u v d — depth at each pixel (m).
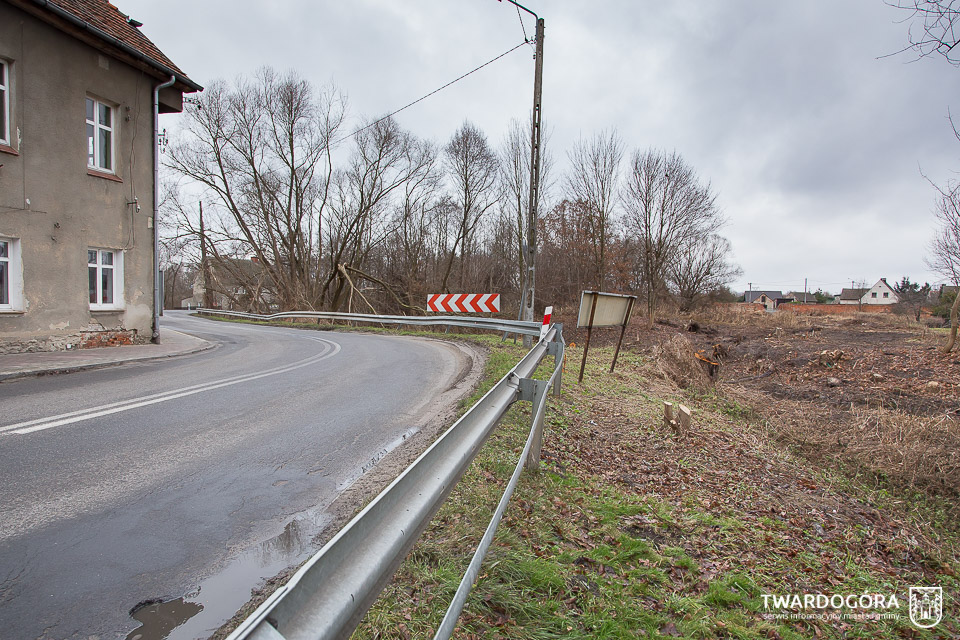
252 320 30.17
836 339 21.69
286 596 1.13
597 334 25.56
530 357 5.56
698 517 4.95
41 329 10.30
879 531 5.96
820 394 13.15
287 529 3.22
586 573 3.40
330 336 18.02
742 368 17.44
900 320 30.47
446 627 1.62
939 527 6.57
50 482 3.71
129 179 12.15
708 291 43.88
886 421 9.28
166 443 4.69
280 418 5.75
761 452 8.01
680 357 13.53
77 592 2.49
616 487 5.27
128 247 12.12
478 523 3.54
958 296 15.86
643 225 29.23
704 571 4.01
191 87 13.62
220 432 5.12
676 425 7.59
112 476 3.88
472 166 36.81
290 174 32.06
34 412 5.59
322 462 4.39
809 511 6.06
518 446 5.23
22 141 9.87
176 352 11.34
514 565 3.13
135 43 12.30
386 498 1.78
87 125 11.29
